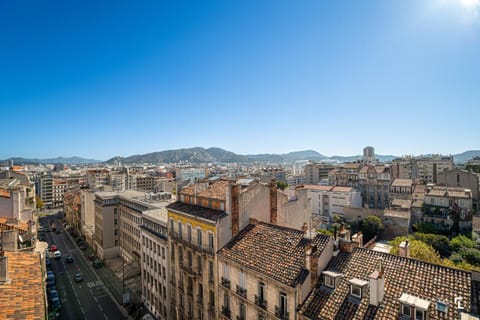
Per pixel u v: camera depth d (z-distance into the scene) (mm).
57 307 50250
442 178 124938
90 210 99625
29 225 31781
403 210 95625
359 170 134875
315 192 122250
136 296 56844
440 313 16656
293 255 24828
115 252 81188
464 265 46188
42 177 180875
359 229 96125
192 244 34188
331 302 20250
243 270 26641
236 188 31562
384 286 19641
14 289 18484
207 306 31984
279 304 23016
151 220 49625
